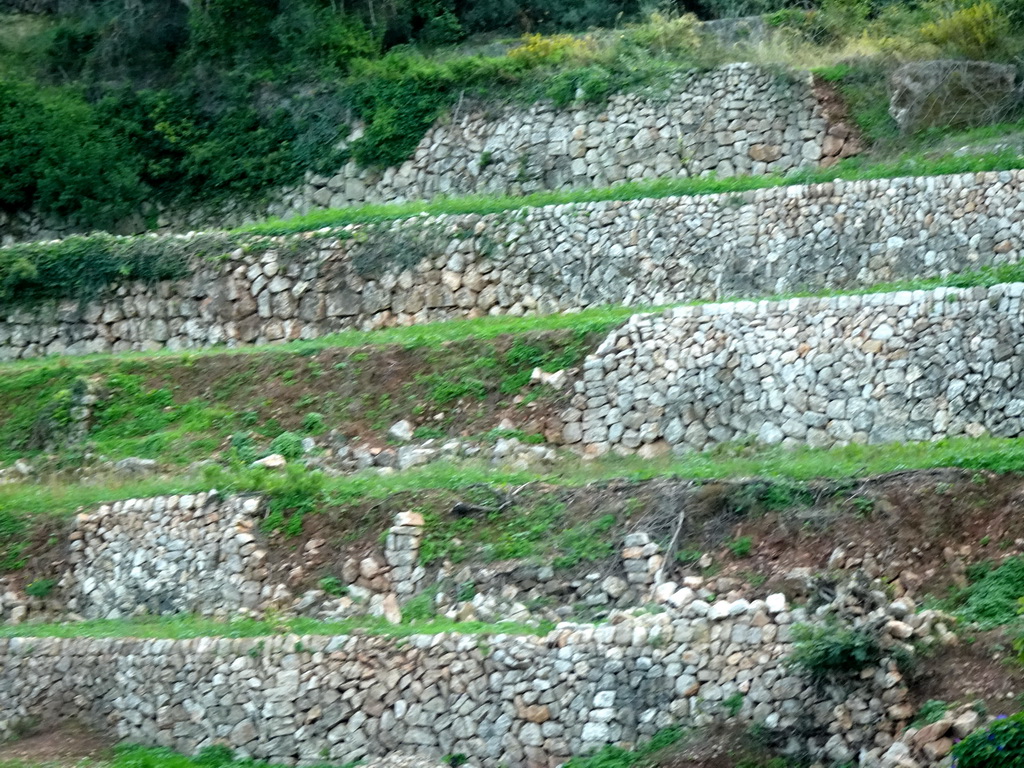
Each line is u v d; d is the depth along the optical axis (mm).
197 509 22938
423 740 19531
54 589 23406
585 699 19156
